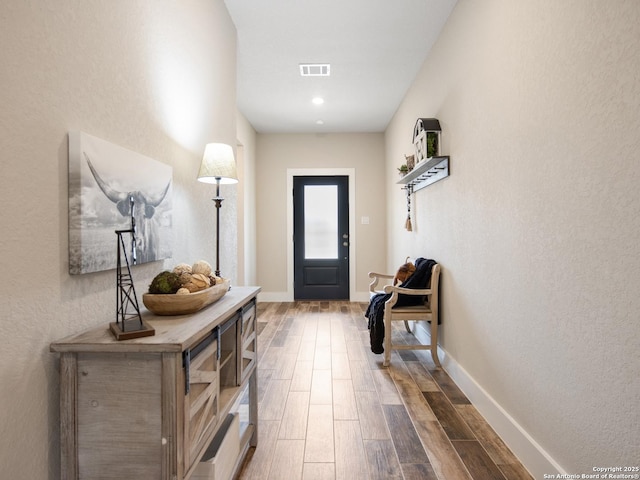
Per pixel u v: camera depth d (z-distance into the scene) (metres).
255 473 1.61
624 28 1.07
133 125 1.36
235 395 1.42
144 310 1.32
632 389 1.07
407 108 4.09
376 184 5.65
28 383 0.87
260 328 4.04
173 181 1.72
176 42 1.76
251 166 5.30
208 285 1.31
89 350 0.89
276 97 4.25
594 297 1.22
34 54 0.88
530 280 1.61
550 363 1.47
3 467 0.81
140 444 0.90
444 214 2.82
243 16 2.68
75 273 1.01
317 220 5.72
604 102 1.16
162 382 0.90
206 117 2.18
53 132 0.94
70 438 0.91
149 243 1.41
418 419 2.07
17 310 0.84
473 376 2.28
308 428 1.98
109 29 1.21
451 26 2.64
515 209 1.73
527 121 1.62
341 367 2.88
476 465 1.66
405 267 3.31
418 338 3.57
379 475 1.59
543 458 1.50
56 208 0.95
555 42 1.41
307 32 2.90
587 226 1.25
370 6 2.57
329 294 5.73
